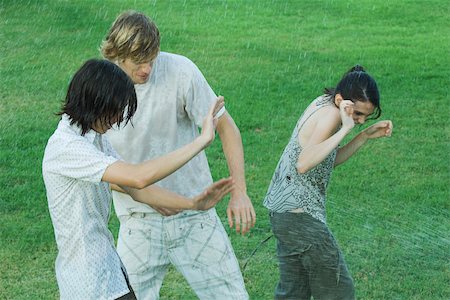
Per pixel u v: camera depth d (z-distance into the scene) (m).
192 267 4.09
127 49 3.67
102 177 3.24
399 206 6.25
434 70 9.87
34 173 6.96
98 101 3.25
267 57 10.57
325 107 4.22
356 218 5.89
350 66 10.12
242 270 5.16
